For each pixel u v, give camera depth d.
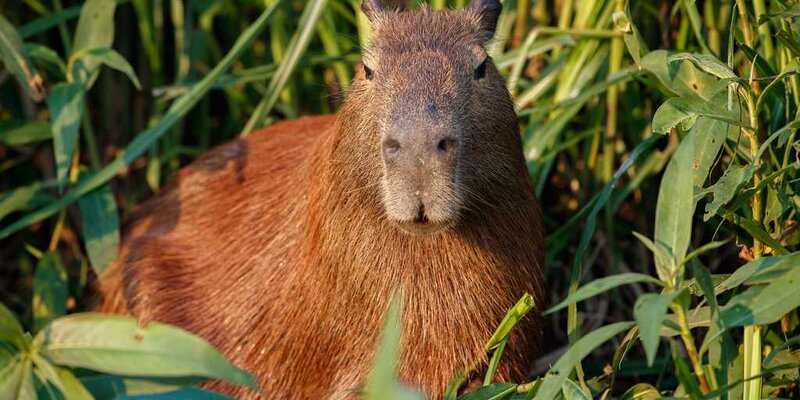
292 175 8.40
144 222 9.43
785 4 7.41
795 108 7.42
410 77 6.71
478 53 7.05
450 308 7.28
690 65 7.51
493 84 7.18
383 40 7.15
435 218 6.42
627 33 7.91
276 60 10.65
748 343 6.39
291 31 10.91
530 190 7.69
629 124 9.66
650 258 9.90
